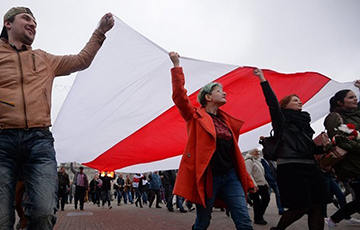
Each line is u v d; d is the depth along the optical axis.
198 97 3.21
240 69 4.47
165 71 4.12
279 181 3.43
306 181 3.28
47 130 2.33
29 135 2.21
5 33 2.49
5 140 2.17
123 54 3.99
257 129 5.38
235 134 3.07
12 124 2.18
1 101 2.18
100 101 4.13
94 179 17.69
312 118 5.79
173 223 7.28
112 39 3.92
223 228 6.11
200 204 2.66
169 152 5.00
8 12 2.46
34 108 2.25
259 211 6.44
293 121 3.52
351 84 5.16
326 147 3.57
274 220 7.12
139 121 4.41
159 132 4.73
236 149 2.90
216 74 4.50
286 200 3.30
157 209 12.59
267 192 6.49
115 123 4.35
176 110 4.48
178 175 2.81
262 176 6.50
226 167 2.78
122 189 20.19
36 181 2.16
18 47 2.43
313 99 5.40
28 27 2.46
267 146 3.59
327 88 5.22
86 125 4.23
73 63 2.69
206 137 2.79
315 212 3.41
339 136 3.50
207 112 3.08
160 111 4.39
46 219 2.11
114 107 4.20
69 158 4.55
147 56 4.02
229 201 2.73
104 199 14.83
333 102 4.27
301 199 3.21
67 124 4.18
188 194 2.70
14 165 2.22
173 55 3.01
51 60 2.57
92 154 4.64
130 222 7.78
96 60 3.97
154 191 13.59
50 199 2.15
